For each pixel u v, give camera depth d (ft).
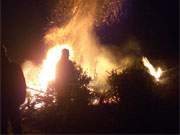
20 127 24.02
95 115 28.66
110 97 31.48
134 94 29.30
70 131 26.48
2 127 23.52
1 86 23.43
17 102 23.88
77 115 28.99
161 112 27.37
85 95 31.27
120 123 26.66
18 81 23.84
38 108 31.22
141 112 27.55
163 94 29.81
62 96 30.96
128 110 28.14
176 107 27.73
